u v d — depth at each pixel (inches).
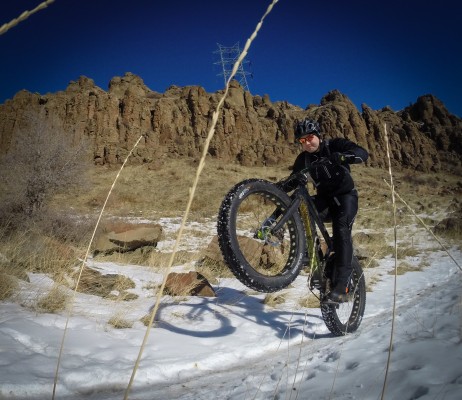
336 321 162.7
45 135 429.4
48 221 373.7
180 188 1441.9
